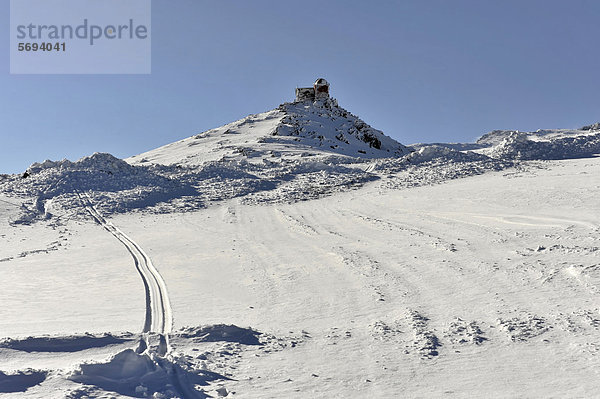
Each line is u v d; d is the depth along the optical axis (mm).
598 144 59688
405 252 22875
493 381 9305
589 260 17500
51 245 29703
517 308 13758
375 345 11570
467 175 44719
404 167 50156
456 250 22188
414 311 14234
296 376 9680
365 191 43344
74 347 11016
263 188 47312
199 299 17109
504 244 22359
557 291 14898
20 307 16469
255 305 16109
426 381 9391
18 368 9484
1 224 35875
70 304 16781
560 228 24219
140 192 44562
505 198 33844
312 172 52531
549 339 11305
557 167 44750
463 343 11445
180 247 27859
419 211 33656
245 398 8539
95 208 40438
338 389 9031
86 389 8352
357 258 22359
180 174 51500
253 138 95562
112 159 52500
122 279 20750
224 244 28188
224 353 11008
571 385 8938
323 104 120688
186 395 8586
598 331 11445
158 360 9797
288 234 30297
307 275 20047
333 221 33375
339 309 15141
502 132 194750
